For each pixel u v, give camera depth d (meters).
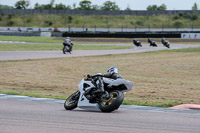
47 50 137.12
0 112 30.55
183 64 93.81
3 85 55.59
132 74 72.69
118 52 134.88
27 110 32.09
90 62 95.44
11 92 46.16
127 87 31.31
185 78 67.25
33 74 69.62
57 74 70.56
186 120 27.31
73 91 50.75
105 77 32.06
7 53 118.06
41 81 60.69
